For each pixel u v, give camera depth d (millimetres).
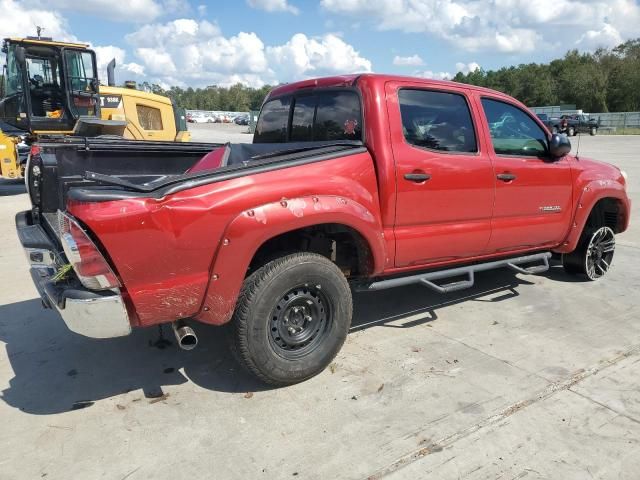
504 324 4594
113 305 2822
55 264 3482
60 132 12211
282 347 3441
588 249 5672
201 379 3633
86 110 12469
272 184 3223
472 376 3652
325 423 3104
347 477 2650
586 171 5312
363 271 3883
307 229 3668
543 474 2670
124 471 2699
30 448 2879
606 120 55875
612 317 4762
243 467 2729
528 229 4820
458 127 4238
